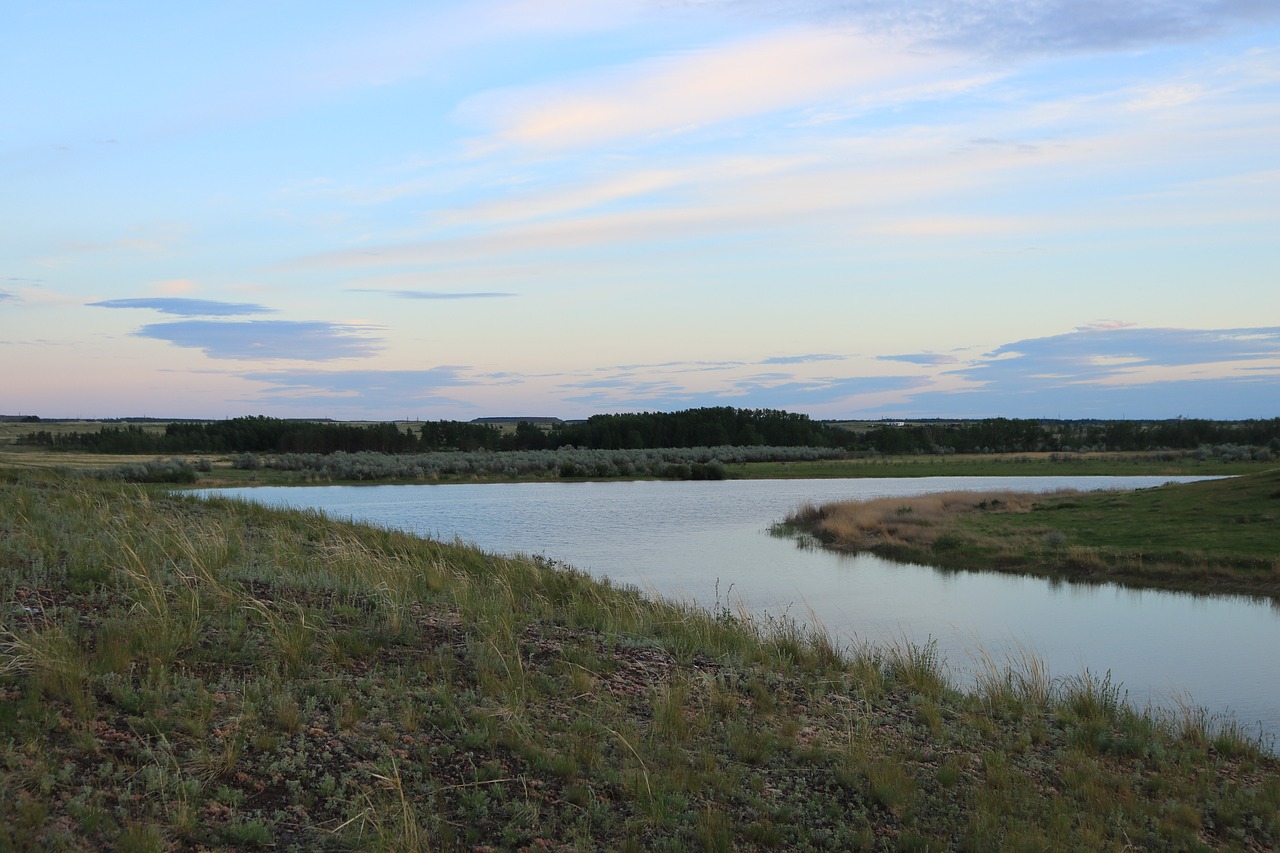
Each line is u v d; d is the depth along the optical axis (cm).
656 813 660
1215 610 2194
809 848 660
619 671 1029
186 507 1911
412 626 1035
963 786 823
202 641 856
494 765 703
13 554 1076
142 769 593
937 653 1652
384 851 554
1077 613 2139
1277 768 1005
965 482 7844
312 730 706
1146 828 785
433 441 12594
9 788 536
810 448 12475
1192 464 9544
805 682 1105
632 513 4956
